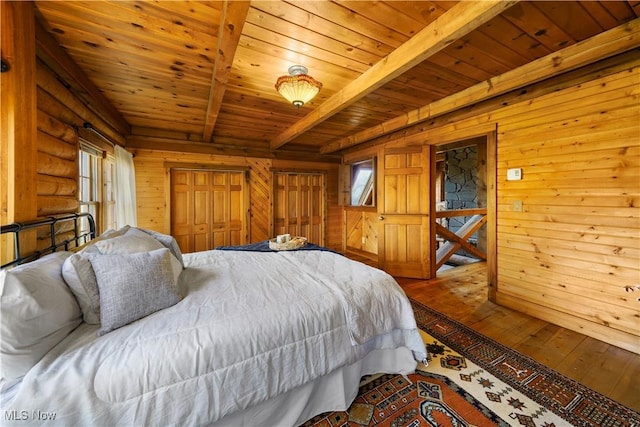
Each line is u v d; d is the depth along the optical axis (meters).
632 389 1.67
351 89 2.54
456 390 1.66
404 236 4.02
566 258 2.45
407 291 3.44
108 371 0.98
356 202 5.93
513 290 2.87
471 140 5.09
